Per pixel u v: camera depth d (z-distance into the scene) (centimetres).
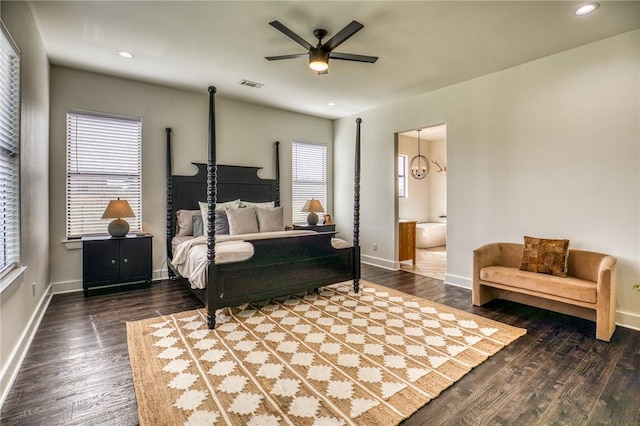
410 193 847
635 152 299
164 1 253
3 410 179
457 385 205
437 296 391
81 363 230
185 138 475
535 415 178
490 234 407
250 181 536
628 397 194
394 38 310
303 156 613
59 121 388
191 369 220
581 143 331
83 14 272
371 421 171
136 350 247
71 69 392
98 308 341
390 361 233
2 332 194
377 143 560
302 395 192
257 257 319
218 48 335
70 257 399
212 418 172
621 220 308
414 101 496
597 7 258
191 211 464
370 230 577
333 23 285
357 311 336
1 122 206
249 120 538
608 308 268
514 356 244
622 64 304
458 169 439
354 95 489
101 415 176
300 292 366
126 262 402
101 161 420
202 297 312
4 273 211
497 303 365
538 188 364
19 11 233
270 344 259
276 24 253
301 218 612
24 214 250
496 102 398
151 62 372
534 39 313
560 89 344
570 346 260
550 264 324
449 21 281
